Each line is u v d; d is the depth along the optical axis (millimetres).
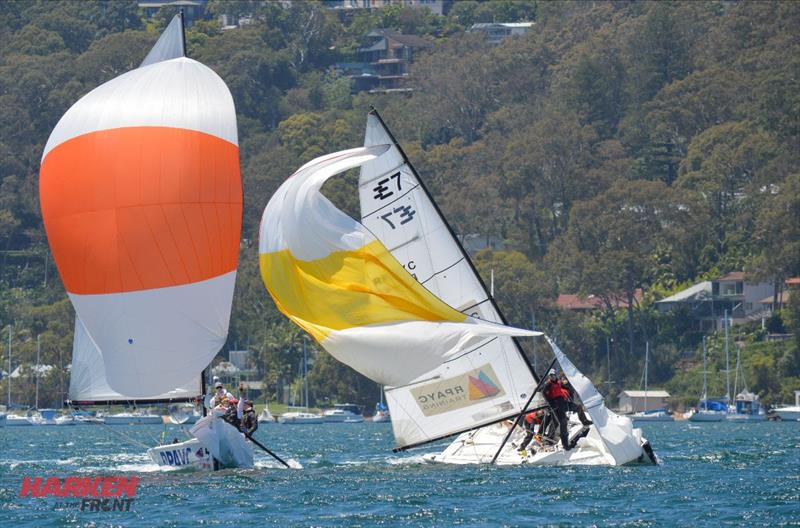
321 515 99750
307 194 125562
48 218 122125
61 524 97625
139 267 120812
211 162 122312
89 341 122688
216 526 95938
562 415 127062
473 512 100125
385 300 125438
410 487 113625
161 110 121875
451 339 124375
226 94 124375
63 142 121625
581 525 94625
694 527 93625
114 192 120625
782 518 96938
